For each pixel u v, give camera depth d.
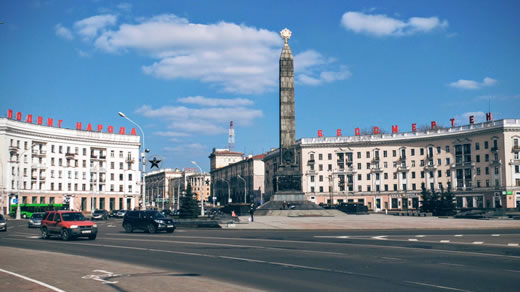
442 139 113.44
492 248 23.30
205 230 41.72
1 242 29.47
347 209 85.00
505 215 60.31
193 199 61.12
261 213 71.38
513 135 99.69
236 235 34.22
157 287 13.12
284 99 72.69
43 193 106.88
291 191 72.31
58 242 29.16
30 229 47.84
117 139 123.75
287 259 19.42
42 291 12.54
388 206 122.31
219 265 17.77
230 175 177.38
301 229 40.00
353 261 18.66
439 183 113.62
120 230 43.16
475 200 105.25
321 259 19.33
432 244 25.50
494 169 101.75
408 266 17.23
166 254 21.59
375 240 28.33
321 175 130.12
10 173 99.00
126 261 19.12
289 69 73.19
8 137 99.25
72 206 113.00
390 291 12.73
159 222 38.00
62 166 111.94
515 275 15.20
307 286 13.47
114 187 122.31
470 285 13.53
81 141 116.44
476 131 105.56
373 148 125.69
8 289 12.82
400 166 121.19
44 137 108.38
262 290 12.83
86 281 14.09
